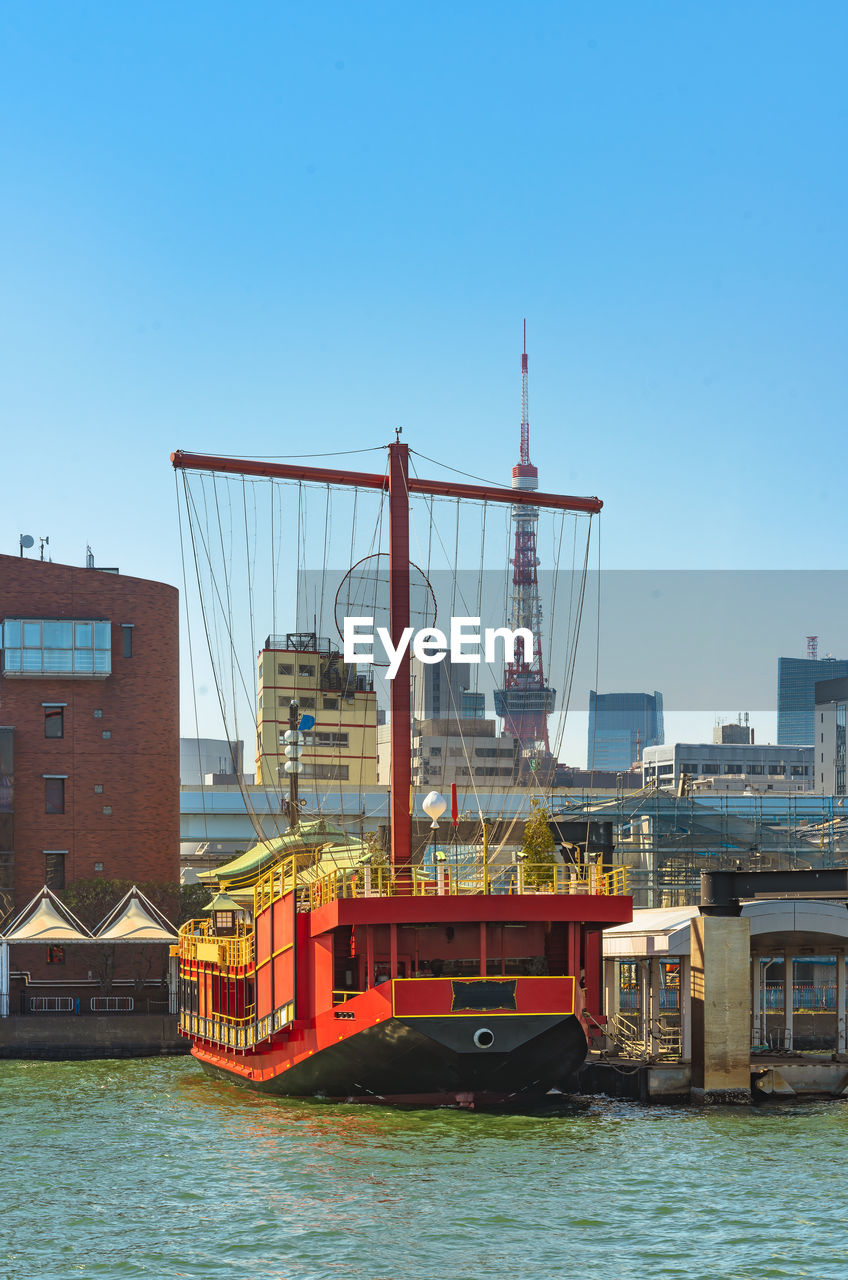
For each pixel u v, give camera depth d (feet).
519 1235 101.30
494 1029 141.79
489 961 149.89
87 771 302.86
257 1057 173.17
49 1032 241.96
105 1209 110.42
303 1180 118.73
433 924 147.23
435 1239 100.27
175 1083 192.95
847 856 299.79
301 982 156.25
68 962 288.92
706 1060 159.63
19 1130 147.95
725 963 161.48
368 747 442.09
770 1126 143.84
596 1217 105.91
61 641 301.22
